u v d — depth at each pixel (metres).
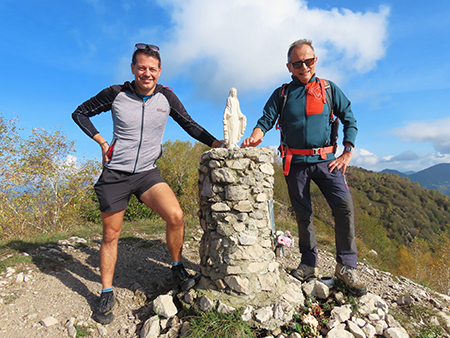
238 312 2.12
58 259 3.42
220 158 2.42
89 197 9.50
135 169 2.46
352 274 2.56
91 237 4.76
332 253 5.66
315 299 2.59
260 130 2.82
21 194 7.48
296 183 2.79
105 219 2.41
